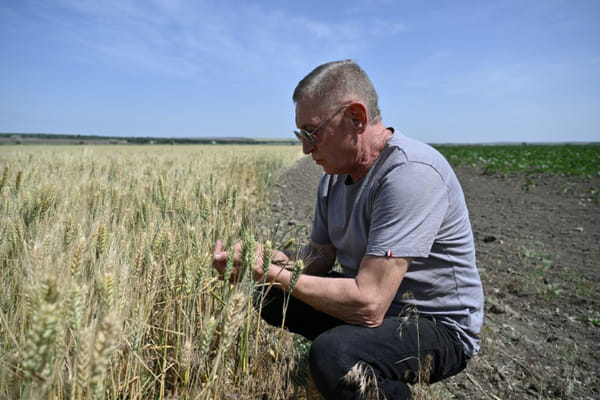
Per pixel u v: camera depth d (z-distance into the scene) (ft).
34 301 4.19
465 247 6.82
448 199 6.54
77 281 5.24
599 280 15.61
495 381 9.21
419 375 6.32
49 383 3.57
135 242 7.42
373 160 6.84
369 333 6.21
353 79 6.51
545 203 34.78
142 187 12.75
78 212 9.06
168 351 7.16
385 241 6.15
